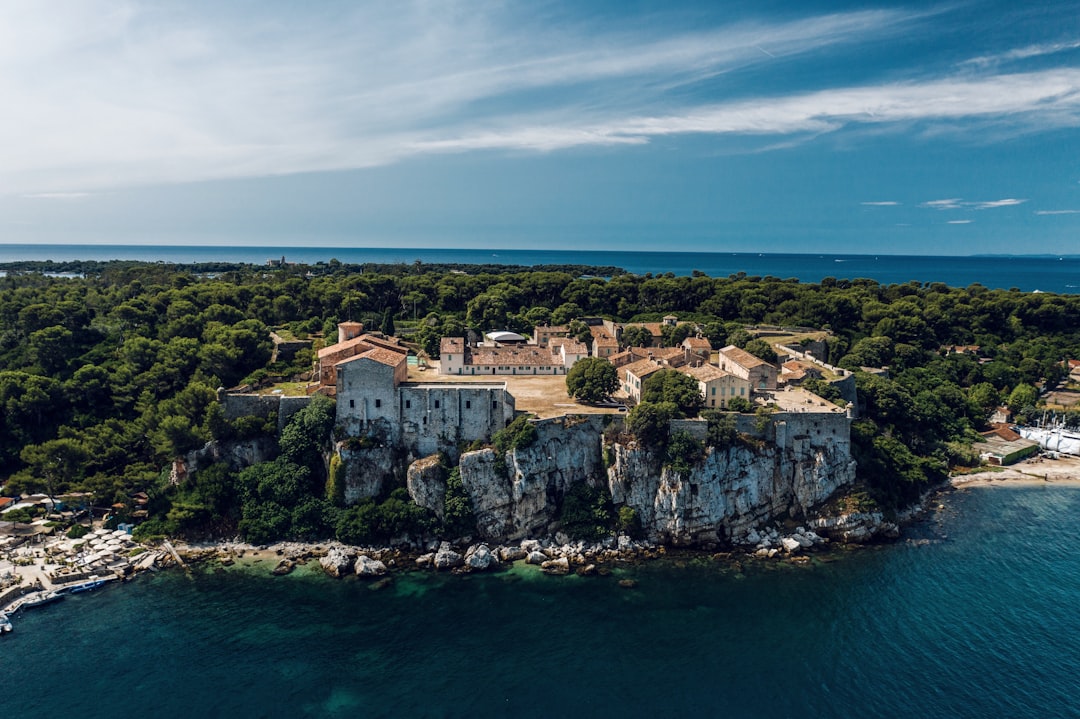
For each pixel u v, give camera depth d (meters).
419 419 123.31
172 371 146.12
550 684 81.19
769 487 120.94
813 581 105.56
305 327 193.62
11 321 175.75
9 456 131.62
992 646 88.75
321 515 117.38
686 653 87.31
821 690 80.44
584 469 121.62
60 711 75.25
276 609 96.38
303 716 75.50
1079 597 100.69
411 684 80.94
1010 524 128.38
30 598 96.00
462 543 115.94
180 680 80.75
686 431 119.06
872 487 125.88
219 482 117.75
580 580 105.50
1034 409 189.75
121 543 112.06
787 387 146.75
